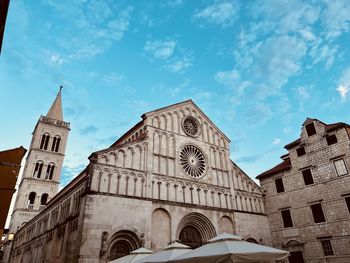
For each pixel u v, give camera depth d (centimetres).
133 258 2050
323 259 3416
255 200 4288
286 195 4112
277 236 4044
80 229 2612
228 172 4225
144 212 3025
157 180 3366
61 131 8550
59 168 8000
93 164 2948
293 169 4116
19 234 6612
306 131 4075
